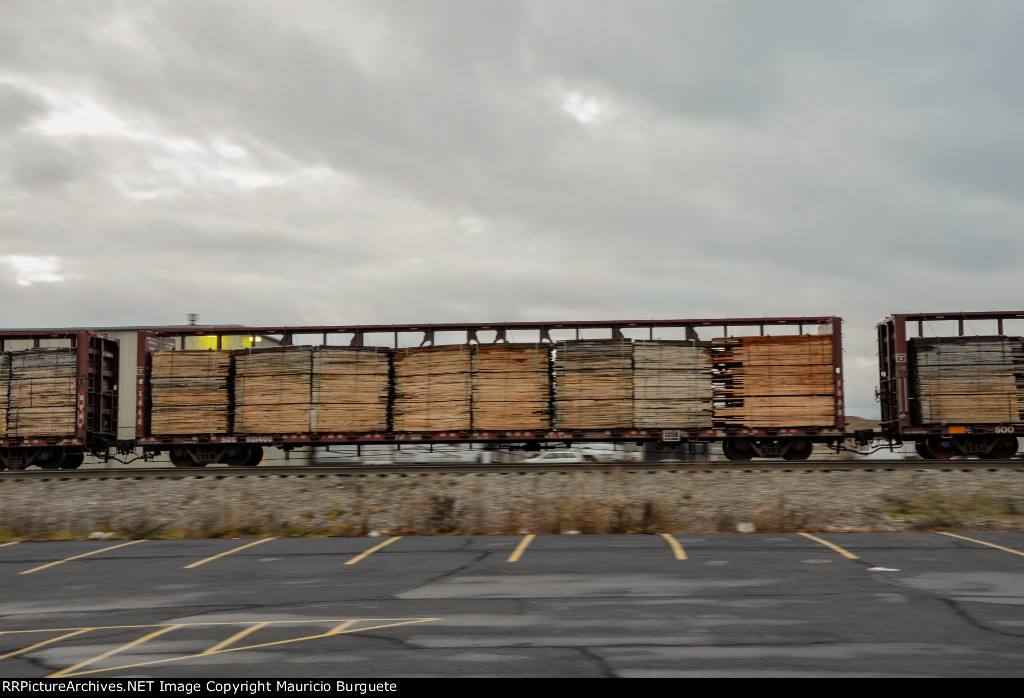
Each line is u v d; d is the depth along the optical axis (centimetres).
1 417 2591
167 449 2566
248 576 1262
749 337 2406
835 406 2359
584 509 1761
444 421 2422
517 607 1007
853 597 1030
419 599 1066
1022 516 1739
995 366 2339
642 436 2380
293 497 2006
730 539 1547
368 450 2577
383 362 2481
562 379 2408
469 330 2461
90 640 902
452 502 1822
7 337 2623
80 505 2006
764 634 862
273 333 2505
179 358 2527
